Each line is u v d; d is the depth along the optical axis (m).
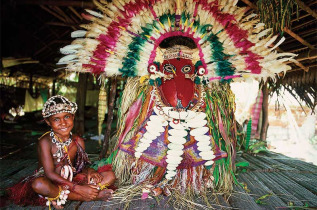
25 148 4.77
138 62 2.57
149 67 2.49
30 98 11.60
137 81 2.69
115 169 2.67
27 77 12.66
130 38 2.50
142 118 2.60
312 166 3.59
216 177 2.58
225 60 2.57
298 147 10.92
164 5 2.46
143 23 2.48
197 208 2.13
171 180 2.52
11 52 7.19
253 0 3.67
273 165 3.53
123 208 2.10
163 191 2.38
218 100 2.67
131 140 2.56
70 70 2.58
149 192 2.35
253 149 4.50
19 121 9.62
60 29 7.71
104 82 2.77
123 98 2.69
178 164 2.44
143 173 2.54
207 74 2.62
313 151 10.32
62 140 2.16
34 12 6.39
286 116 12.67
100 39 2.49
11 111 10.84
